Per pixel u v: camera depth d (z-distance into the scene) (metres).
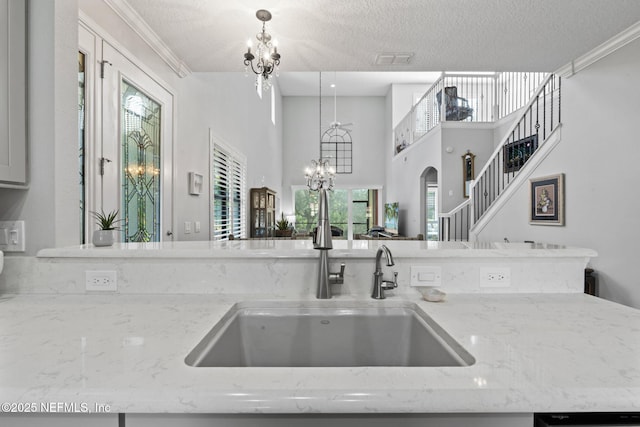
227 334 1.01
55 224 1.28
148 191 2.62
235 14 2.34
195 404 0.57
